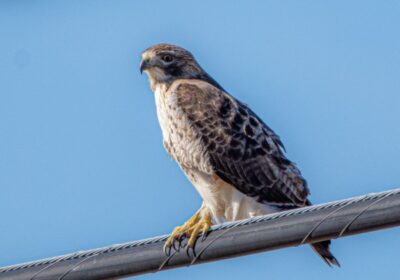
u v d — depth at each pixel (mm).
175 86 14875
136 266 10641
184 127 14516
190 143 14500
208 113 14516
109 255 10562
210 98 14656
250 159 14375
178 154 14766
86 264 10508
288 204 14352
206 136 14430
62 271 10469
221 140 14391
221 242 10531
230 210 14430
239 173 14320
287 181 14383
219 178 14414
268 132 14820
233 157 14359
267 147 14516
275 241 10172
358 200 9781
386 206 9641
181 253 10680
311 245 12867
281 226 10117
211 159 14391
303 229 9984
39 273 10461
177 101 14609
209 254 10633
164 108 14828
